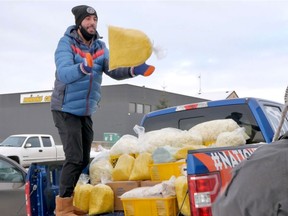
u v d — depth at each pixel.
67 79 3.88
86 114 4.27
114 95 43.09
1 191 6.84
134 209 3.71
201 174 3.18
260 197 1.43
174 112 5.57
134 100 43.44
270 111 5.19
